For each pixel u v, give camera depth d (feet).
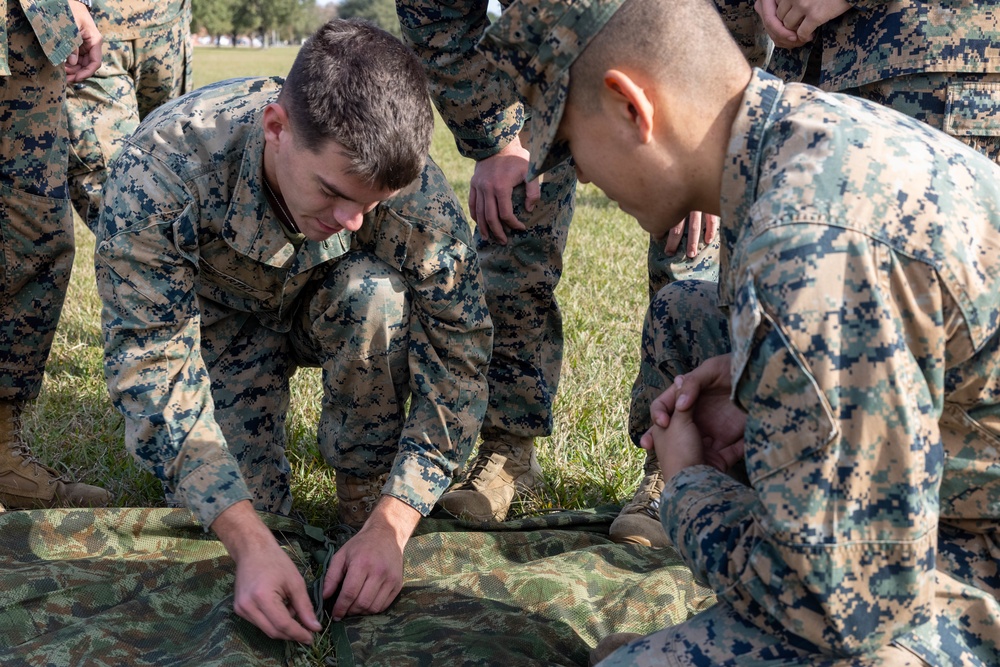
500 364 9.86
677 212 5.53
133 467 10.36
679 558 8.50
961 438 5.25
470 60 8.83
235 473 7.07
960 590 5.14
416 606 7.54
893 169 4.78
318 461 10.77
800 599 4.84
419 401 8.15
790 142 4.98
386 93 6.48
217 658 6.64
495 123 9.14
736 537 5.17
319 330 8.35
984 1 7.04
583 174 5.62
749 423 4.92
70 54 9.76
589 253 22.00
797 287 4.63
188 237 7.23
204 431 7.12
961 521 5.41
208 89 7.79
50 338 9.95
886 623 4.82
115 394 7.14
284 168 6.82
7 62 9.00
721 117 5.17
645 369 7.83
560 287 18.45
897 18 7.23
